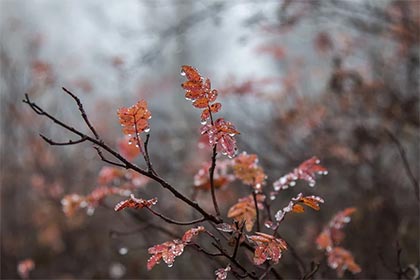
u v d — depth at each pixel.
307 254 3.51
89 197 2.55
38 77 5.32
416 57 4.67
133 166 1.71
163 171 5.03
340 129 4.43
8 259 6.14
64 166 5.98
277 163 4.34
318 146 4.36
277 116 4.70
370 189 4.17
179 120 5.87
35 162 5.81
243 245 1.96
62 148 6.27
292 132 4.55
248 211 2.03
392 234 3.73
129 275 5.40
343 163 4.32
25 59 6.30
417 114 4.35
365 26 4.45
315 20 4.54
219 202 3.62
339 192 4.46
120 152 2.64
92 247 5.83
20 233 6.34
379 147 4.34
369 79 4.62
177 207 4.46
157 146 5.46
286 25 4.37
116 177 2.63
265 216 2.30
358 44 4.76
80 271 5.77
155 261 1.67
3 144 6.43
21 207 6.43
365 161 4.26
